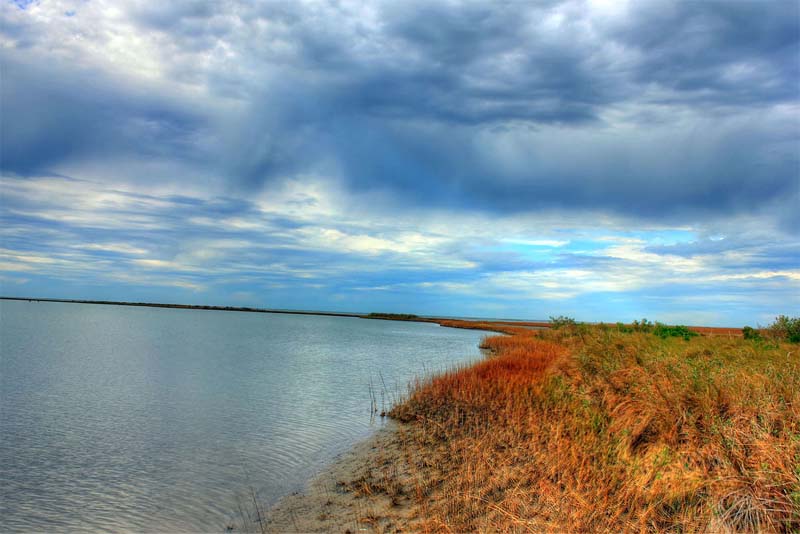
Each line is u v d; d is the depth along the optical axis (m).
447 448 11.18
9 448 12.92
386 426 14.66
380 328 100.12
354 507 8.44
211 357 36.34
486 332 85.94
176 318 129.12
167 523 8.32
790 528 5.37
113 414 17.11
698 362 11.77
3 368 28.84
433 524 6.98
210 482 10.30
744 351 15.33
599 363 14.48
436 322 156.75
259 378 25.52
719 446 7.17
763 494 5.81
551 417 11.19
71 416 16.84
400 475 9.84
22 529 8.14
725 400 8.98
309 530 7.68
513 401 13.84
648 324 29.75
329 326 106.06
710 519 5.62
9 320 85.25
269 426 15.20
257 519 8.34
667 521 6.06
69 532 8.05
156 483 10.27
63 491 9.87
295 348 45.41
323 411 17.33
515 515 6.75
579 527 6.04
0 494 9.68
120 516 8.62
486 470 8.84
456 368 22.81
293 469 11.05
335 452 12.28
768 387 9.23
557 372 15.66
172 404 18.84
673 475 6.71
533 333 56.56
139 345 45.72
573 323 38.34
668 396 9.48
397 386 22.44
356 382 23.98
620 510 6.27
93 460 11.93
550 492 7.09
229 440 13.62
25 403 19.16
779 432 7.31
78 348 41.69
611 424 9.29
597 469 7.70
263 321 128.75
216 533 7.90
